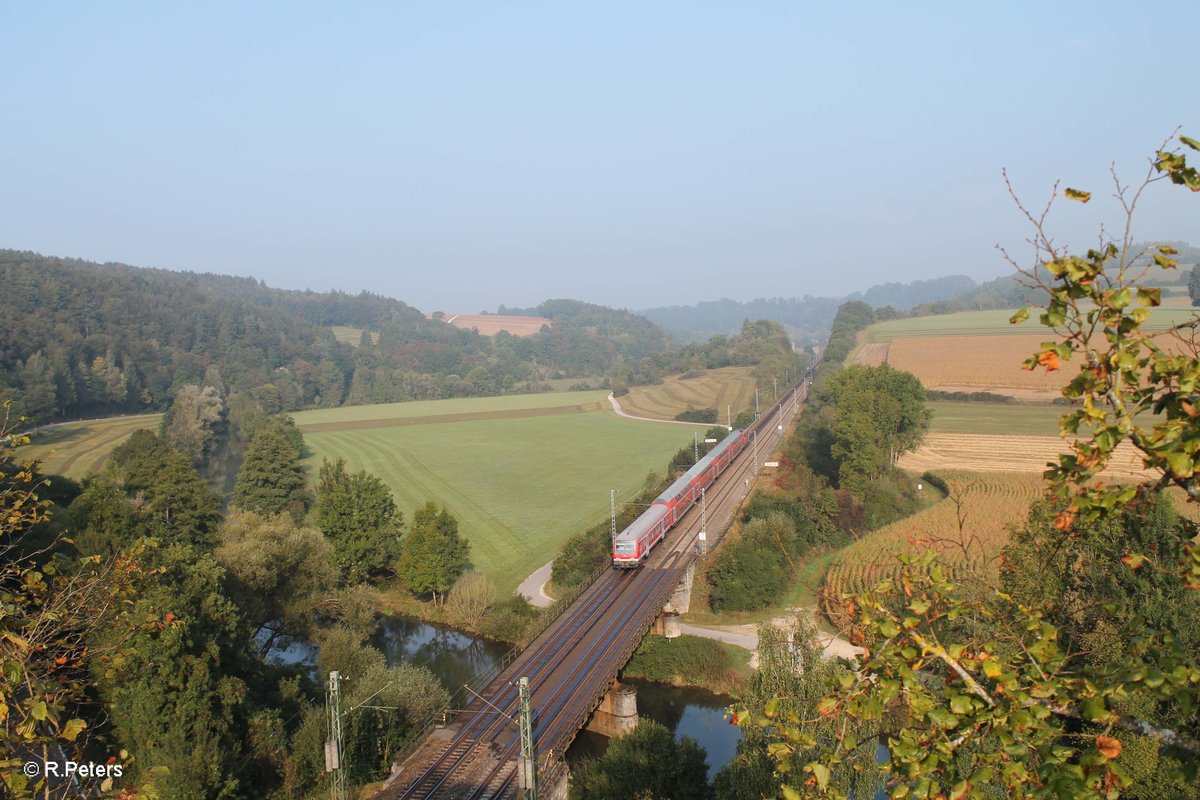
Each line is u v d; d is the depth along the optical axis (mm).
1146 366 9211
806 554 83812
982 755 10180
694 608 77188
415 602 82875
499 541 100375
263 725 47125
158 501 74062
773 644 38469
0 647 14070
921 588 11266
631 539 73188
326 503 87312
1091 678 9211
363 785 45812
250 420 164750
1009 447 122938
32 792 12969
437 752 42750
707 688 63625
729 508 95250
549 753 41250
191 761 39000
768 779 34594
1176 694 8555
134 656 40688
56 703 15258
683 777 40688
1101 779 8844
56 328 173875
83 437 147875
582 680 50188
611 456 155875
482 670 67188
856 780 28609
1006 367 174750
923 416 113375
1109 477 82750
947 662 10094
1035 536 41969
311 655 69250
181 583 51875
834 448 103500
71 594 17250
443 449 165750
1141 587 38656
